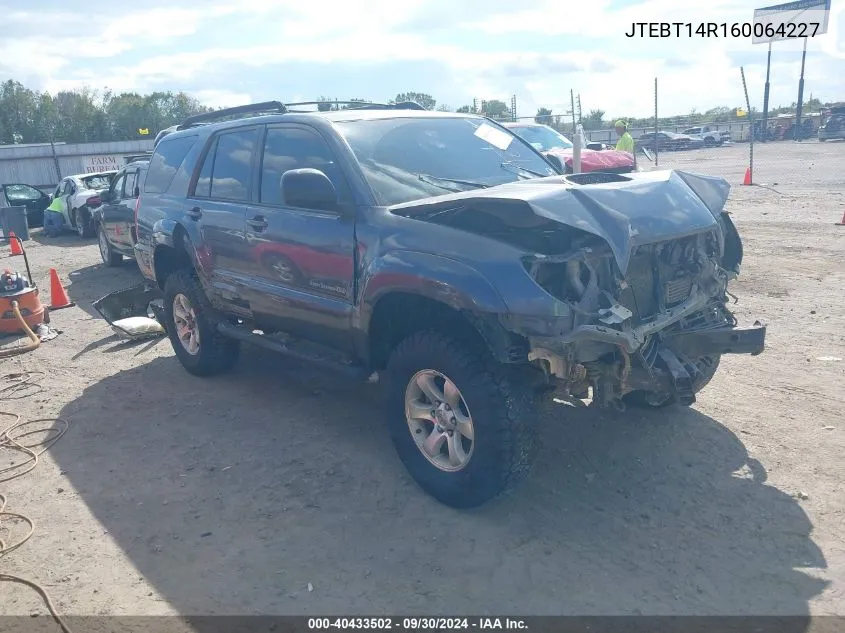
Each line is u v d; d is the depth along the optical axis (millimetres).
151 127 94812
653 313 4090
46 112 94250
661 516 4070
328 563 3777
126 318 8398
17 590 3684
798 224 13484
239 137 5852
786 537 3828
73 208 18219
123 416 5945
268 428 5531
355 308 4539
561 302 3574
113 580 3727
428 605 3416
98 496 4621
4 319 8594
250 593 3568
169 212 6508
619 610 3320
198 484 4707
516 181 5148
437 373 4090
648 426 5191
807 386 5816
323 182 4469
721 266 4633
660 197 4215
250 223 5379
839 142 41906
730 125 53562
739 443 4887
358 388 6301
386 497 4406
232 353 6617
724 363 6434
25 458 5250
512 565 3682
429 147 5172
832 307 8000
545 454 4828
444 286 3852
